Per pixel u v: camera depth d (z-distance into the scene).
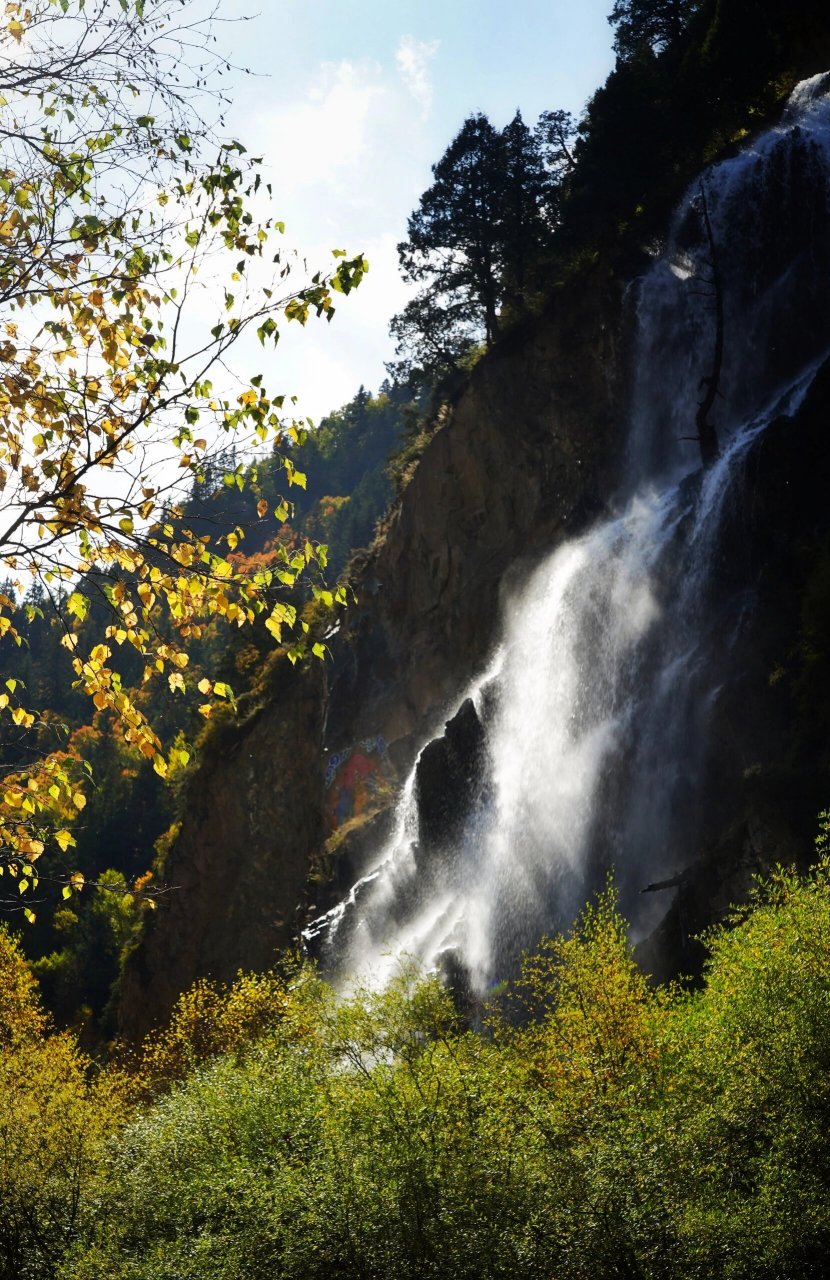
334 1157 11.09
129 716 9.27
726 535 32.88
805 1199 10.27
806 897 13.20
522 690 39.94
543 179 58.66
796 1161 10.73
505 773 39.78
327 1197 10.46
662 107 50.97
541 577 44.72
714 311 41.09
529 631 41.53
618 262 45.78
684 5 59.47
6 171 9.53
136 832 98.94
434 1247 9.89
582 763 35.44
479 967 36.69
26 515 9.25
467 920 38.28
